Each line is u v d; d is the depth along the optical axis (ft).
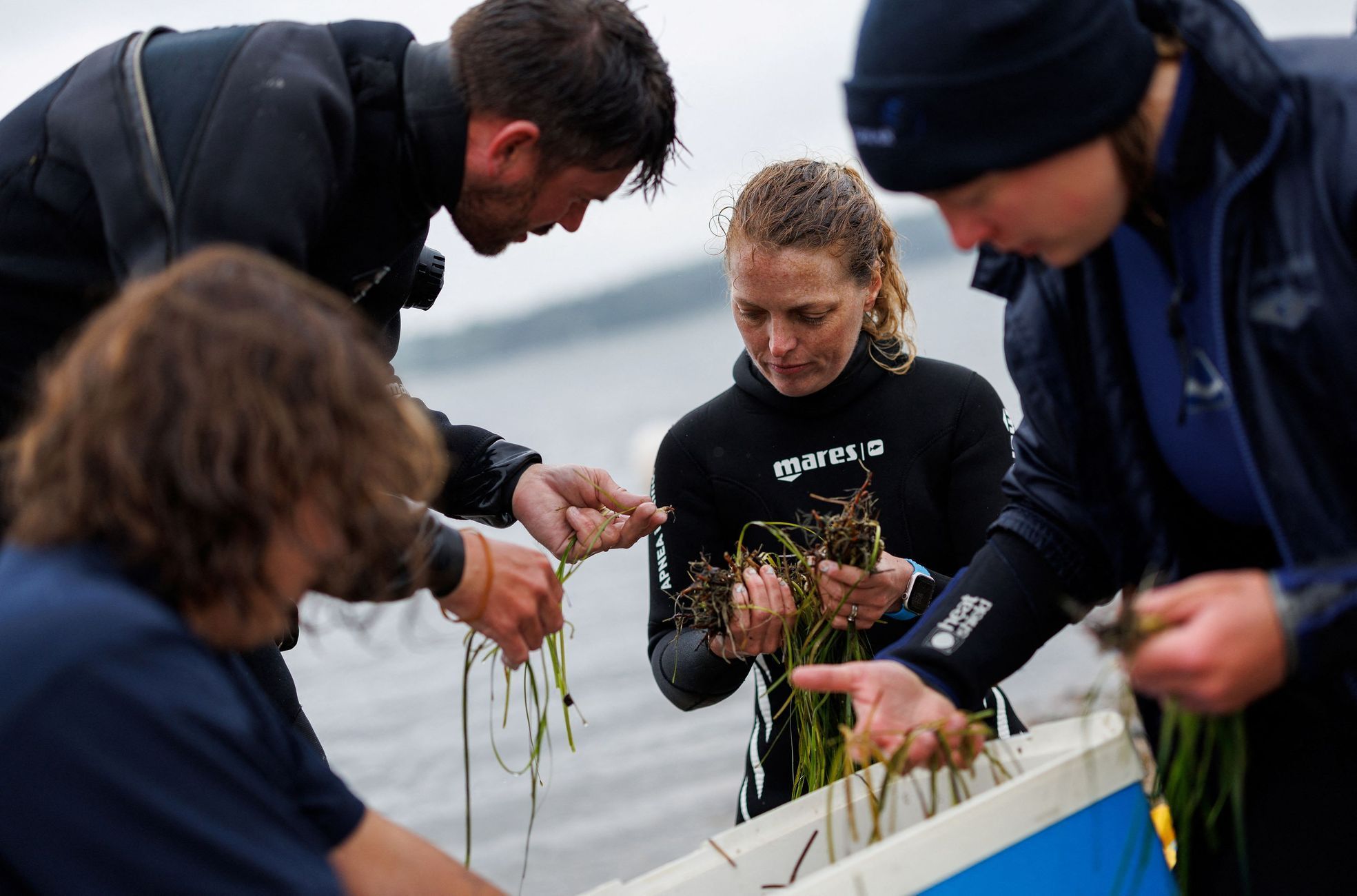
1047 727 5.64
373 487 4.09
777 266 7.70
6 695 3.69
